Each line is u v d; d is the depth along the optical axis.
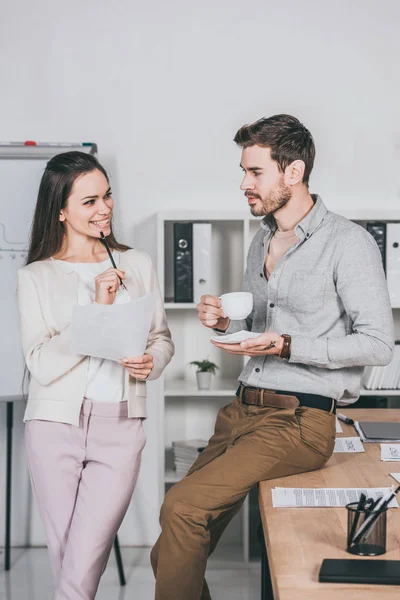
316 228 2.18
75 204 2.34
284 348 2.07
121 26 3.91
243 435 2.16
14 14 3.90
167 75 3.92
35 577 3.54
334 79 3.90
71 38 3.91
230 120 3.93
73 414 2.25
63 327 2.31
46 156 3.55
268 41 3.90
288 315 2.22
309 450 2.10
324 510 1.80
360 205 3.94
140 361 2.20
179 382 3.97
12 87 3.93
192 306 3.74
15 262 3.51
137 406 2.31
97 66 3.92
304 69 3.90
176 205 3.96
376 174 3.92
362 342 2.04
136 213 3.97
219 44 3.90
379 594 1.34
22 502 3.97
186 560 1.97
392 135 3.91
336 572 1.41
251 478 2.03
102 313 2.08
